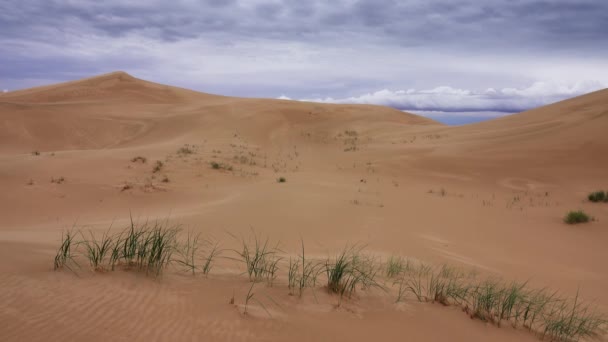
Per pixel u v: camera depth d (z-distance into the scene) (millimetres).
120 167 19875
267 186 18703
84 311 3424
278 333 3424
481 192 21078
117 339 3041
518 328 4492
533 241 11945
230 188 18609
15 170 17000
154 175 19281
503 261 9469
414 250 9461
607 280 8547
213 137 36875
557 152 25812
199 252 6617
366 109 56344
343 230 10961
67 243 4805
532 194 20359
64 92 68188
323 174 25094
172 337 3164
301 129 44812
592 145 25500
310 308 4109
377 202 16297
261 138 39625
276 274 5387
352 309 4250
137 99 66688
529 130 31422
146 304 3713
